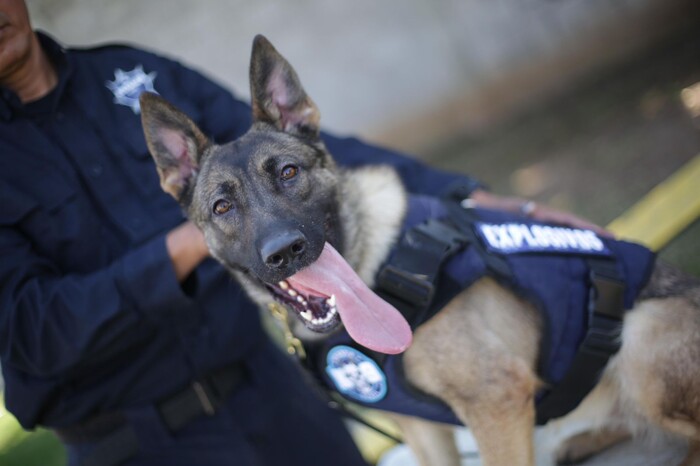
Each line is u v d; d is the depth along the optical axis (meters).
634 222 5.34
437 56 9.13
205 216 3.02
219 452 3.21
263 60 3.08
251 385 3.38
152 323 3.02
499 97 9.16
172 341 3.09
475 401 2.89
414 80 9.09
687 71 8.18
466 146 8.80
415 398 2.92
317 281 2.77
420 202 3.13
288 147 3.03
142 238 3.16
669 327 3.03
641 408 3.18
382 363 2.81
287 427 3.44
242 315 3.32
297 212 2.88
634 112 7.77
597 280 2.93
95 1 7.43
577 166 7.10
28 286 2.87
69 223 3.04
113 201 3.18
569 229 3.20
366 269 2.98
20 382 3.02
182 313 3.06
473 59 9.19
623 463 3.30
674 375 3.02
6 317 2.85
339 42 8.71
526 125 8.62
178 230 3.01
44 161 3.05
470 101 9.18
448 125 9.20
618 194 6.28
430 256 2.75
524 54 9.20
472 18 9.12
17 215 2.96
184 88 3.58
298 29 8.52
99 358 2.99
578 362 2.91
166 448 3.16
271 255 2.66
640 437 3.30
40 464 4.82
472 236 2.94
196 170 3.11
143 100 2.93
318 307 2.84
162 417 3.15
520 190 7.10
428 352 2.84
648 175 6.38
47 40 3.19
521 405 2.88
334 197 3.06
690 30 9.19
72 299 2.81
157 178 3.28
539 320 2.96
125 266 2.87
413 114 9.12
